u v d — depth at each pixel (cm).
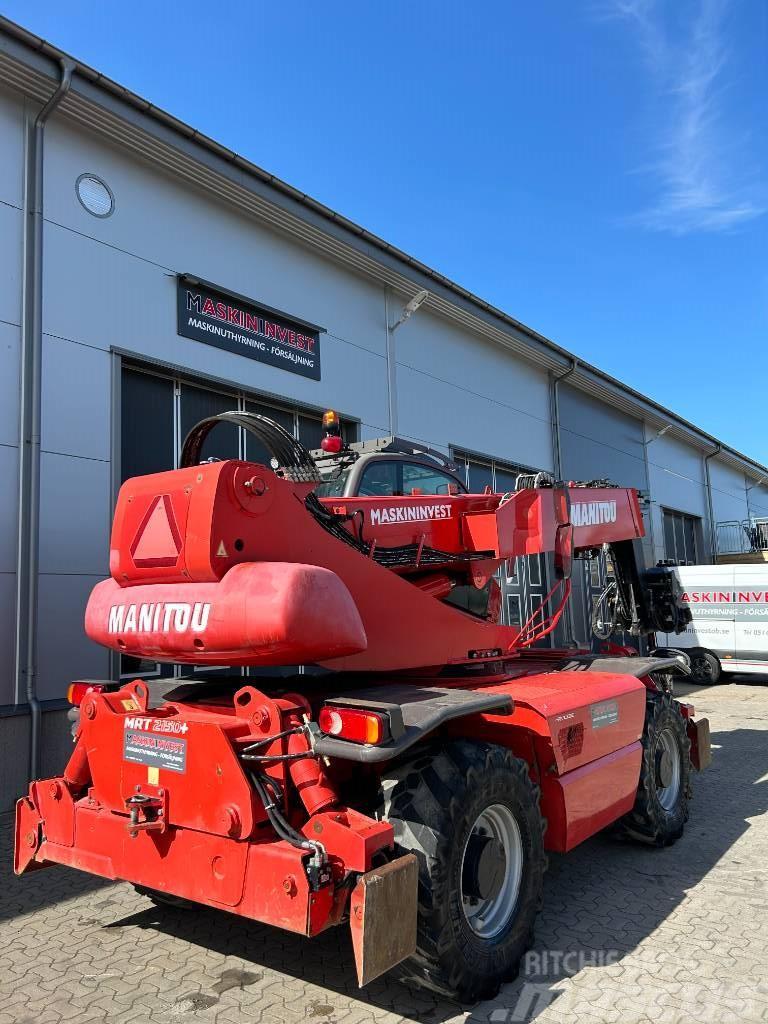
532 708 390
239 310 949
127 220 827
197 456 424
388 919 271
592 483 667
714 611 1516
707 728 638
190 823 312
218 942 379
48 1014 308
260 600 307
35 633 689
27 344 716
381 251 1132
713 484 2878
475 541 514
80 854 357
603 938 381
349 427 1134
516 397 1609
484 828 348
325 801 293
